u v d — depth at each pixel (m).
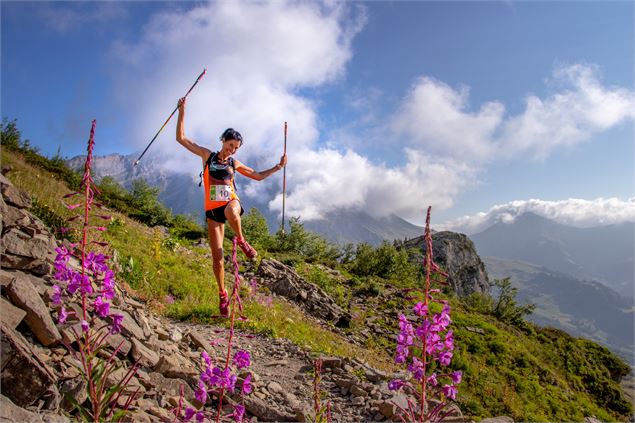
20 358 3.84
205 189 5.85
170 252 18.28
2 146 26.92
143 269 13.76
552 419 17.06
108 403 3.42
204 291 14.66
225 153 5.93
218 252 5.65
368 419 6.62
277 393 7.02
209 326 10.86
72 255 3.19
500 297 34.97
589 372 27.70
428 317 2.99
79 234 8.96
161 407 4.82
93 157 3.11
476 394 15.64
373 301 25.66
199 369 6.95
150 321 8.08
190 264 17.64
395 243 60.25
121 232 17.80
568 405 19.36
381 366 13.95
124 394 4.46
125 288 10.95
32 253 5.72
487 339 23.52
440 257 56.44
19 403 3.74
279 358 9.20
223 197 5.75
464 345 21.28
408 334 3.01
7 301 4.47
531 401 17.80
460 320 25.56
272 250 34.28
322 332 16.14
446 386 2.96
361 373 8.56
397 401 6.89
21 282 4.71
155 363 5.74
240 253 24.72
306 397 7.22
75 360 4.60
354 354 14.32
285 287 20.28
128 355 5.49
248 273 21.89
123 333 5.74
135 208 31.23
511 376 19.75
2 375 3.76
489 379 17.61
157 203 32.19
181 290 13.62
